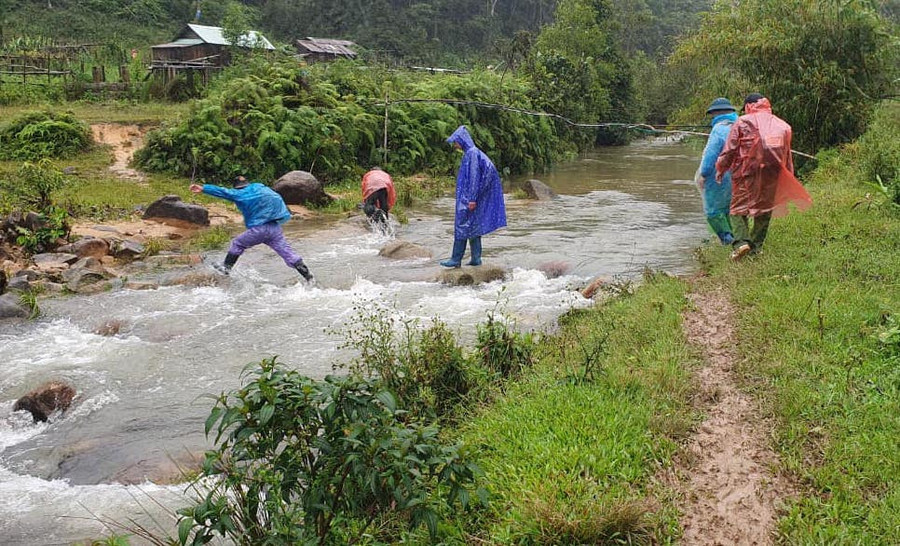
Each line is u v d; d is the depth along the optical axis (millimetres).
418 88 22703
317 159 17828
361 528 3666
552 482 3850
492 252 11102
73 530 4246
